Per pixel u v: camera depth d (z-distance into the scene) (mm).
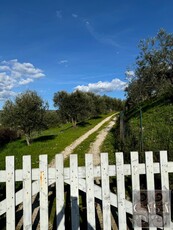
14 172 4359
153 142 9703
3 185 6477
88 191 4465
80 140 21438
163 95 23984
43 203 4383
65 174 4465
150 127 14883
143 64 24906
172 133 11742
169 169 4664
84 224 5254
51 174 4457
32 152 16375
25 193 4344
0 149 21172
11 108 23375
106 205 4484
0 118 23641
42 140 24047
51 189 6969
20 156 15023
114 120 46031
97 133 26453
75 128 39000
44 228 4363
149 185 4598
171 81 24078
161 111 18734
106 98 84625
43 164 4418
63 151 16281
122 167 4543
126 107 37781
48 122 24703
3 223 5391
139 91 25297
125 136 13109
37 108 24062
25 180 4352
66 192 6809
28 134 23516
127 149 9750
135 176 4562
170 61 24000
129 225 5098
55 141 21641
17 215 5648
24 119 22969
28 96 23766
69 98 40875
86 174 4469
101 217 5508
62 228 4395
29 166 4367
